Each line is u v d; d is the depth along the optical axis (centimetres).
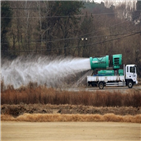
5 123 7181
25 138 5722
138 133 6091
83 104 8931
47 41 19438
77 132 6178
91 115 7606
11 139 5662
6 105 8888
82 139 5628
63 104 8994
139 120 7312
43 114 7781
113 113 8038
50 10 19975
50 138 5706
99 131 6266
